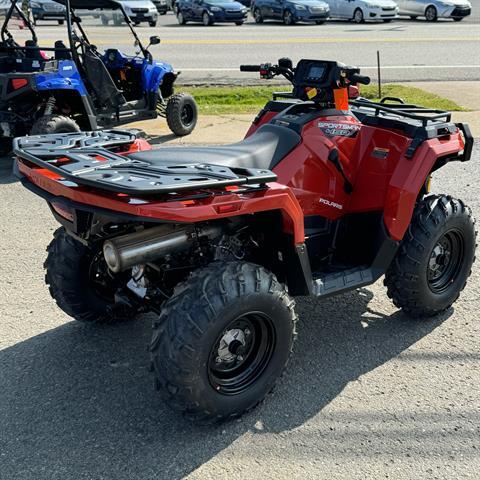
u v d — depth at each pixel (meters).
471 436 3.02
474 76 13.13
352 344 3.82
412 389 3.38
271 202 2.96
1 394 3.35
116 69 9.54
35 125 7.35
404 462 2.85
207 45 17.88
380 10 24.34
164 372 2.79
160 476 2.77
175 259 3.29
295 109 3.76
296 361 3.65
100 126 8.81
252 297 2.87
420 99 10.72
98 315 3.92
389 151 3.78
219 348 2.98
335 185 3.76
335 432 3.05
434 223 3.76
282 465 2.84
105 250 2.93
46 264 3.74
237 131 9.38
